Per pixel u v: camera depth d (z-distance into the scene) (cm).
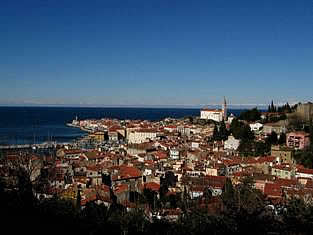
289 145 15388
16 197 3416
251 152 15788
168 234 4209
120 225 4291
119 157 16288
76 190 8575
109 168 12925
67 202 4519
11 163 4528
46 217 3381
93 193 8662
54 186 6944
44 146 19762
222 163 13438
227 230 3588
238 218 3591
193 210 5547
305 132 16038
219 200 6650
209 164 13488
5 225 2981
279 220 3634
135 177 11769
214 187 9706
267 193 8788
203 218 4116
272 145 15100
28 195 3594
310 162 12581
